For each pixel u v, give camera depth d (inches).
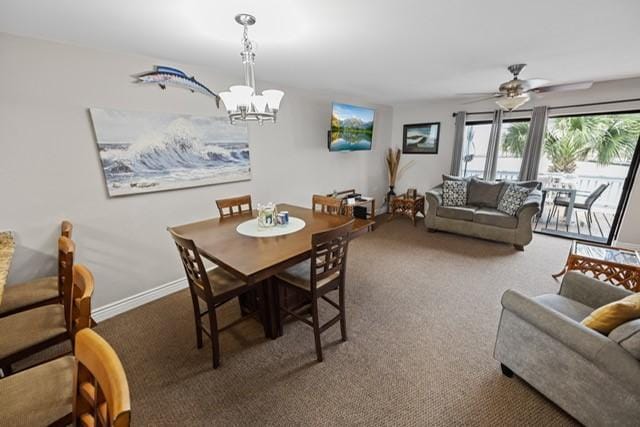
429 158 211.8
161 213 100.7
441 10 60.9
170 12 59.5
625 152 158.4
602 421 47.4
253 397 61.7
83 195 83.1
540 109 156.5
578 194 181.9
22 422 35.3
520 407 58.7
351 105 164.6
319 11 60.4
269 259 62.5
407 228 187.3
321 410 58.6
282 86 136.5
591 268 93.4
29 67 70.9
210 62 97.3
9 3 54.2
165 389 63.8
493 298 101.0
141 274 98.7
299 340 79.9
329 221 91.9
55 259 80.0
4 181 70.6
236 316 91.7
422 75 119.3
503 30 71.9
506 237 147.6
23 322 54.1
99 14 59.9
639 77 126.6
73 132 79.1
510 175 190.5
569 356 51.3
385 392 62.8
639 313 48.3
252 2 56.1
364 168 204.7
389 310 94.1
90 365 27.9
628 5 58.4
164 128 96.3
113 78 84.0
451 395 61.9
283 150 141.8
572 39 78.2
